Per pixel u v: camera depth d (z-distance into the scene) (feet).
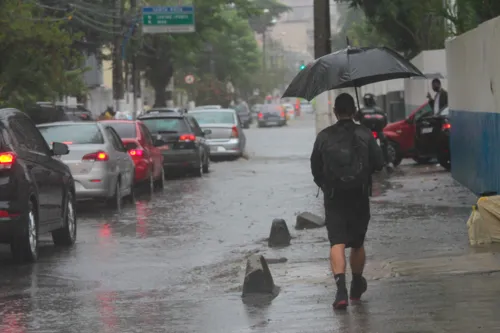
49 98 125.08
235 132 170.40
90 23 212.84
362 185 41.22
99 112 350.64
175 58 289.12
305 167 149.79
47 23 118.21
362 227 41.98
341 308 41.11
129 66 335.26
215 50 429.38
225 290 49.62
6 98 117.08
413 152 134.41
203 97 433.48
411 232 67.46
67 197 69.10
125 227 79.05
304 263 57.57
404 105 235.20
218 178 132.36
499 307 39.70
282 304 44.04
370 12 176.86
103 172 88.48
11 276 56.13
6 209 57.93
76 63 128.57
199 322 40.86
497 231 59.41
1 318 43.19
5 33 113.09
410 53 198.59
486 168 82.94
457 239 62.90
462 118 97.19
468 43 90.33
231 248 65.67
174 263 60.08
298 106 573.33
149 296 48.73
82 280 54.54
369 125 123.75
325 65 44.39
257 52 504.84
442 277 48.01
